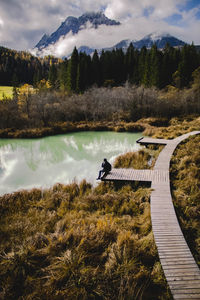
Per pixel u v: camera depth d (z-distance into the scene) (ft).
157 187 23.59
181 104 94.12
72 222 17.31
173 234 14.97
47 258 13.17
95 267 12.69
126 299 10.24
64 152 48.44
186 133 56.44
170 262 12.25
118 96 97.86
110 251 13.80
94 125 75.25
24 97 81.71
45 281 11.71
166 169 29.73
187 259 12.49
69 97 103.71
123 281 11.11
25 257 12.98
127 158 36.99
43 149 51.55
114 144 55.21
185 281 10.91
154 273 11.94
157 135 57.31
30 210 20.58
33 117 77.61
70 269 12.04
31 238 14.94
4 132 64.03
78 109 89.04
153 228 15.75
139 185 26.00
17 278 11.74
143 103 94.43
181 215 18.22
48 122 77.87
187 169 28.73
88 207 21.03
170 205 19.39
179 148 40.91
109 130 73.41
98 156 44.27
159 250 13.32
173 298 10.01
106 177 26.76
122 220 18.30
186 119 83.35
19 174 34.09
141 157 37.17
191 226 16.51
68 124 76.48
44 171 35.47
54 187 26.20
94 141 59.06
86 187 26.55
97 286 11.04
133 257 12.99
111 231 15.85
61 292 10.71
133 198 22.27
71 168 36.83
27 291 11.02
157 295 10.75
